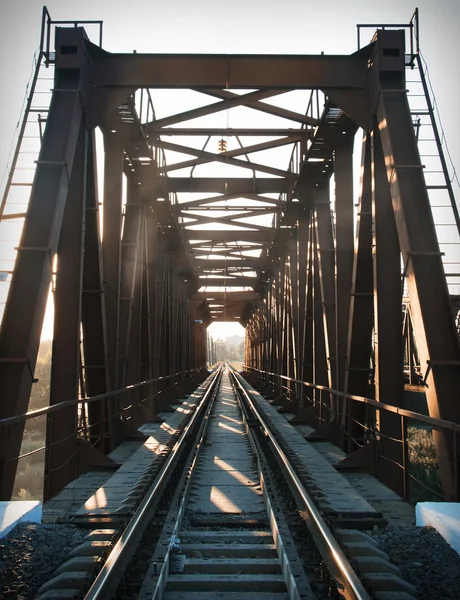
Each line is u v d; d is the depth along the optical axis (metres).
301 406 17.70
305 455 10.26
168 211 19.23
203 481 8.38
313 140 12.90
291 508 6.43
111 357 12.07
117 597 3.95
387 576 4.19
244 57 10.54
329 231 14.94
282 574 4.60
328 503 6.65
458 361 7.29
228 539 5.61
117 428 12.12
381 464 8.95
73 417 8.95
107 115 10.20
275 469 8.53
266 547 5.22
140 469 8.84
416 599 3.87
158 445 11.33
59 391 9.04
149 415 16.44
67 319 9.27
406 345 28.08
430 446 18.77
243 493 7.68
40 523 5.67
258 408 19.75
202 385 42.91
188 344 39.88
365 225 10.32
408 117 9.10
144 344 18.20
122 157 13.13
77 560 4.48
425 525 5.61
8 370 7.28
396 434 8.99
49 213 8.28
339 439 11.90
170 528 5.66
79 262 9.48
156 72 10.43
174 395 25.69
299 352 18.73
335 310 12.92
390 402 9.04
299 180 15.10
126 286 14.49
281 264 26.09
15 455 6.99
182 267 30.56
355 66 10.35
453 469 6.95
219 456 10.48
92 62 10.37
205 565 4.76
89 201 10.34
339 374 12.28
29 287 7.73
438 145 9.43
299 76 10.41
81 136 9.92
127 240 15.34
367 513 6.26
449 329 7.54
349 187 12.83
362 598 3.62
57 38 9.70
